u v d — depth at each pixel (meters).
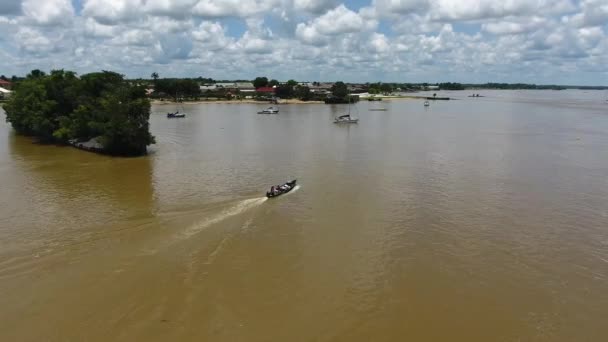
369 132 130.88
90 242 44.75
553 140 112.44
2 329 31.41
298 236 46.88
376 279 38.47
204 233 47.25
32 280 37.44
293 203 57.41
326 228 49.09
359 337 31.11
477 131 132.75
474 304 34.94
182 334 31.05
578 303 35.09
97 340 30.36
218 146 104.00
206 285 37.03
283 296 35.75
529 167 78.88
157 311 33.56
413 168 78.06
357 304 34.88
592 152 94.31
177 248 43.56
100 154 91.50
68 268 39.47
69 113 107.62
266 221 50.94
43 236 46.22
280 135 124.12
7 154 91.19
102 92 100.56
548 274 39.34
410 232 48.16
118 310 33.62
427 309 34.28
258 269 39.81
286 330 31.69
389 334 31.44
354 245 44.84
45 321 32.25
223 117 182.25
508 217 52.53
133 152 91.31
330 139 115.62
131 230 47.72
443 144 106.44
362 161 84.81
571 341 30.78
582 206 56.41
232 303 34.69
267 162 84.19
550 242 45.66
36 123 104.06
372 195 61.00
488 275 39.16
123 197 60.09
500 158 87.56
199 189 64.06
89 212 53.66
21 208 55.31
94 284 36.88
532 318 33.25
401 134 125.94
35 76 150.88
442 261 41.56
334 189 63.88
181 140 113.56
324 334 31.36
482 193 61.97
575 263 41.31
